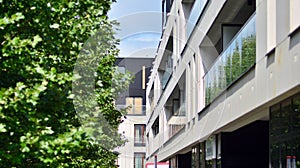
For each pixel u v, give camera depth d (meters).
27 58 6.98
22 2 7.23
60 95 7.61
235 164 20.38
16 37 6.89
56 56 7.70
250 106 14.41
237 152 20.42
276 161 13.37
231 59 16.50
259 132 20.30
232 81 16.36
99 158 12.17
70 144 7.12
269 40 12.57
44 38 7.59
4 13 7.11
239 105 15.70
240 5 17.92
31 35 7.37
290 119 12.15
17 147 6.82
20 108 6.69
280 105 12.84
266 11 12.75
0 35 6.96
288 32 11.25
